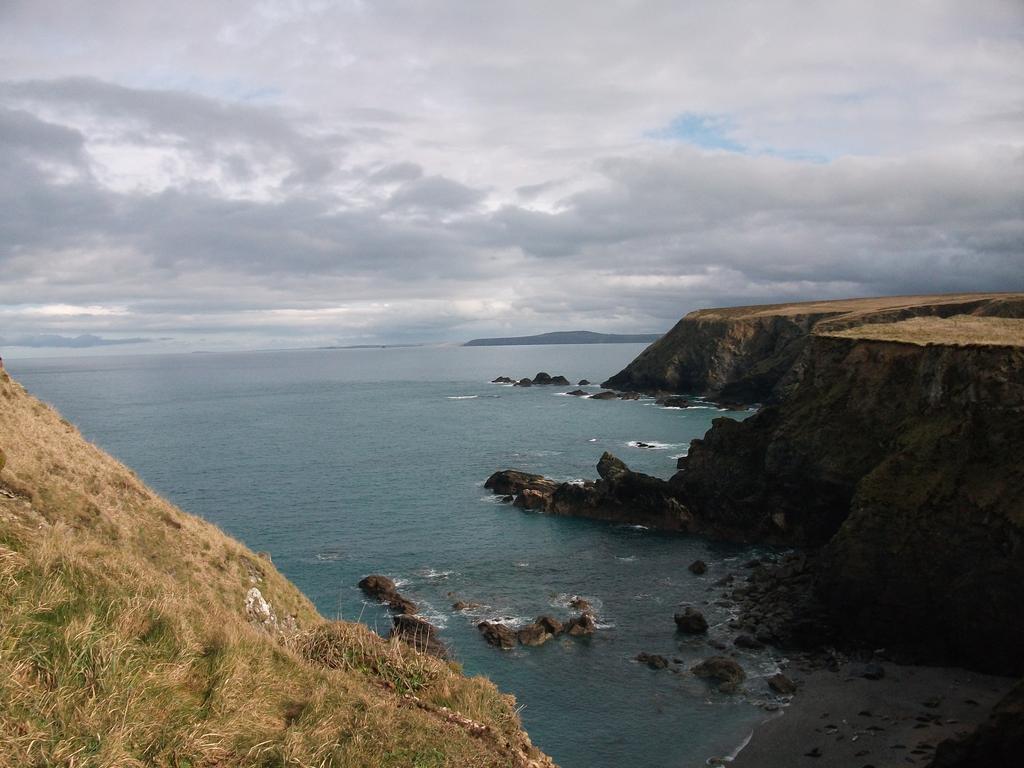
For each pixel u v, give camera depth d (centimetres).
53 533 1153
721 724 3206
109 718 808
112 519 1836
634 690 3512
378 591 4722
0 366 2217
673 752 3014
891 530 4138
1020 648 3556
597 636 4112
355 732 973
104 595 1018
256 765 854
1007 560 3656
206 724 873
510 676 3650
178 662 968
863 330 6600
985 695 3359
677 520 6259
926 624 3928
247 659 1059
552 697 3453
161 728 841
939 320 6644
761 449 6481
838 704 3325
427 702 1270
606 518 6600
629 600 4662
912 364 5431
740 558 5500
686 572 5206
